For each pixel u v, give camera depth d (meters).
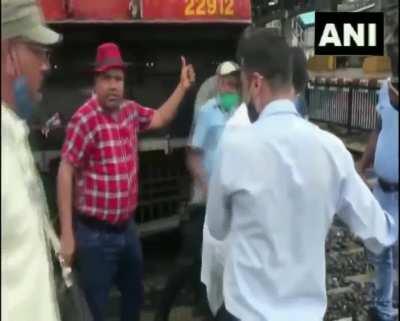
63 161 2.78
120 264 3.00
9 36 1.35
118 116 2.84
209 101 3.14
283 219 1.60
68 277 1.84
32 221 1.25
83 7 3.87
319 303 1.65
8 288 1.19
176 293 3.38
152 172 4.22
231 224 1.68
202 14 4.02
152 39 4.61
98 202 2.82
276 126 1.61
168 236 4.20
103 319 2.91
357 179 1.62
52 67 4.21
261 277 1.62
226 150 1.63
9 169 1.19
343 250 2.28
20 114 1.44
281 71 1.63
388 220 1.37
